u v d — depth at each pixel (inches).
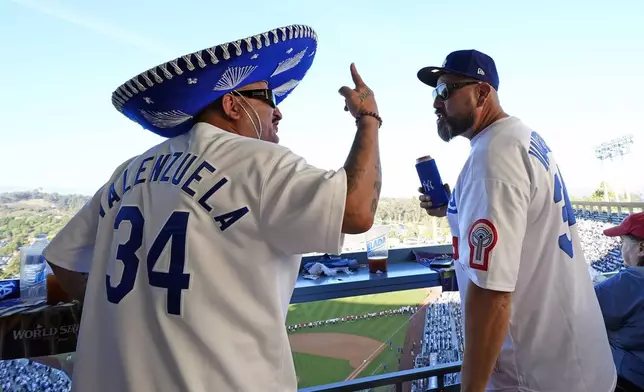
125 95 25.4
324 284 55.3
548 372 35.5
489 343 31.6
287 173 20.8
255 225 20.9
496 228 31.2
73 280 31.4
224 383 20.0
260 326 21.0
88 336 23.6
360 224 21.3
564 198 36.8
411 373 52.1
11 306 39.8
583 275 37.8
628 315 51.3
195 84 23.6
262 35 23.4
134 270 22.0
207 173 21.7
